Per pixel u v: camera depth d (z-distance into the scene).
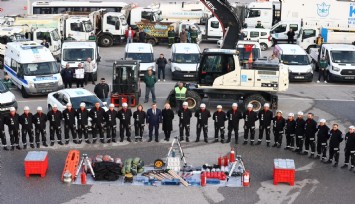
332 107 31.81
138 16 52.75
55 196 20.16
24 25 45.78
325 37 48.16
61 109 27.73
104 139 25.94
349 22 50.47
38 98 33.16
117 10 56.72
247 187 21.11
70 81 34.41
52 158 23.67
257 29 49.00
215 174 21.58
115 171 21.56
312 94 34.72
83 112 25.17
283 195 20.48
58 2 56.62
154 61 38.00
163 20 54.19
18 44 35.16
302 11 51.28
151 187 21.05
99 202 19.72
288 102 32.69
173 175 21.61
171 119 25.53
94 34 49.53
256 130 27.53
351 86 37.22
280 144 25.22
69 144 25.38
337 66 37.28
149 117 25.42
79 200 19.86
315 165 23.41
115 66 30.78
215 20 50.94
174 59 37.75
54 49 43.88
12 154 24.09
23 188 20.77
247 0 70.06
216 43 52.03
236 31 32.56
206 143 25.67
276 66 29.56
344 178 22.14
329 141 23.61
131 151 24.55
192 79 37.16
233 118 25.34
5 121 24.38
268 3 54.16
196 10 55.22
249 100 29.92
